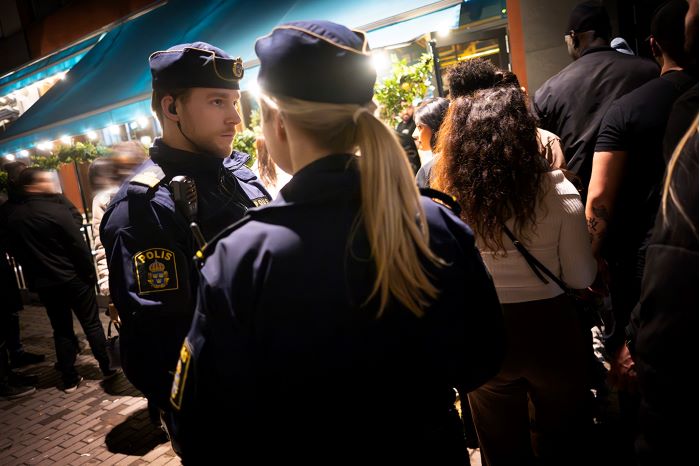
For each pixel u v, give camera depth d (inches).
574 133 106.3
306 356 35.5
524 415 72.7
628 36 161.5
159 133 406.3
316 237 35.8
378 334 36.2
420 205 36.5
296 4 229.0
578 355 68.9
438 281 37.5
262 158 109.6
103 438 134.1
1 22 521.0
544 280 66.5
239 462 37.5
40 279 157.6
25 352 199.3
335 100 36.6
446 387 41.2
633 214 76.2
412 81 168.2
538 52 159.0
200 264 38.4
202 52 61.9
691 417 33.4
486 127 66.4
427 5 177.8
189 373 37.5
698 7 40.1
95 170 120.5
